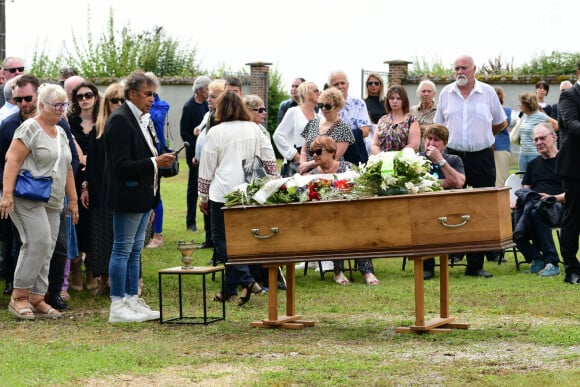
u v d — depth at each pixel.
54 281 9.63
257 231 8.34
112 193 8.81
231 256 8.44
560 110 10.60
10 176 8.98
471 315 8.92
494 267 12.25
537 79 28.17
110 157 8.77
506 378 6.36
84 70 35.28
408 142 11.49
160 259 12.75
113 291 9.02
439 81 29.28
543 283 10.72
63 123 9.82
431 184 8.09
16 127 9.39
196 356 7.40
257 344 7.84
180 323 8.80
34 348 7.82
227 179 9.69
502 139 14.92
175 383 6.50
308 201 8.20
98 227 10.17
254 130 9.85
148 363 7.18
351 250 8.07
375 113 13.77
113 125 8.77
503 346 7.49
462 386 6.16
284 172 11.89
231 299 9.92
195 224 15.61
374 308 9.41
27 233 9.10
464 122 11.84
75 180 10.49
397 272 11.95
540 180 11.97
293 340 7.98
